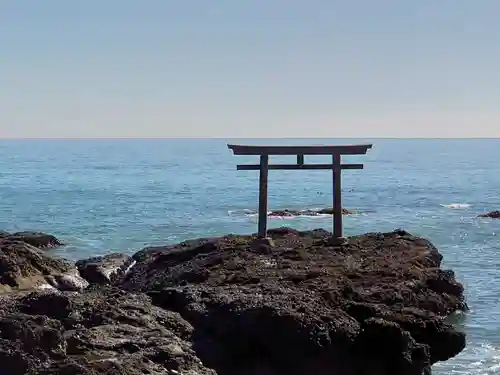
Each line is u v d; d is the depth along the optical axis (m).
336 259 26.67
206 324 18.81
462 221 63.75
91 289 21.23
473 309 30.02
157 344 16.55
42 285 27.39
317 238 31.14
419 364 18.95
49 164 185.25
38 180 118.88
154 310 18.55
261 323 18.64
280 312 18.69
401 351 18.69
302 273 24.23
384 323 18.75
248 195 90.81
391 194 94.06
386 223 62.19
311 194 94.81
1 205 75.50
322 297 21.27
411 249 28.78
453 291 26.28
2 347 14.87
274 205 78.69
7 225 58.62
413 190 101.12
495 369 23.58
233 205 77.50
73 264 32.22
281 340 18.50
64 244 46.62
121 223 60.19
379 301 22.50
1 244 28.61
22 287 26.36
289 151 29.69
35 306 17.34
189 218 64.56
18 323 15.40
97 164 186.88
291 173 152.12
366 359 18.70
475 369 23.56
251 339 18.58
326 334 18.52
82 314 17.38
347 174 144.88
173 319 18.39
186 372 15.97
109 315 17.45
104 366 14.95
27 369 14.67
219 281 23.64
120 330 16.89
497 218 66.19
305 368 18.45
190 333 18.28
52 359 15.18
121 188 101.62
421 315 21.39
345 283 23.17
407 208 75.81
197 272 25.22
